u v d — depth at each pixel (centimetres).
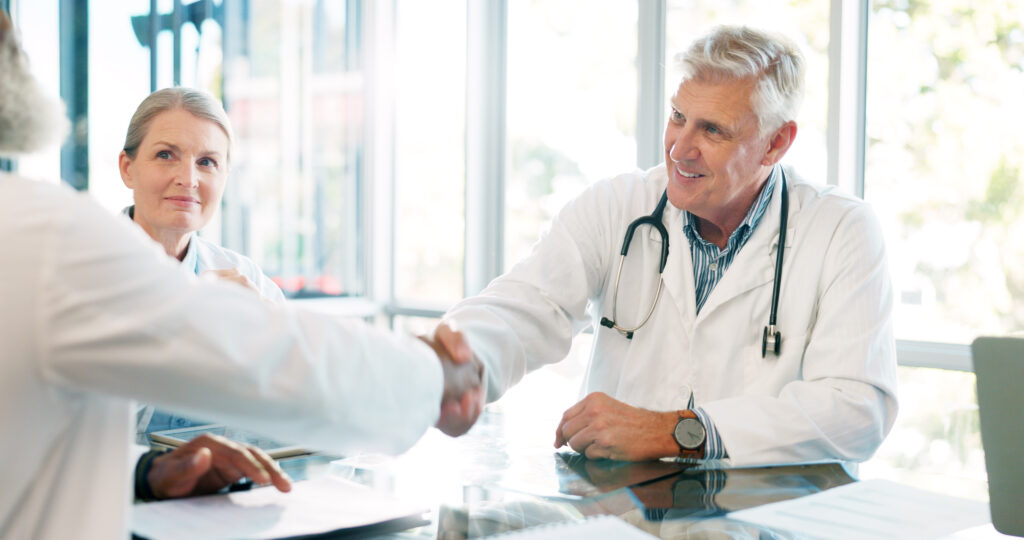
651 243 163
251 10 341
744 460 124
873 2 266
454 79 373
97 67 297
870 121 269
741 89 139
